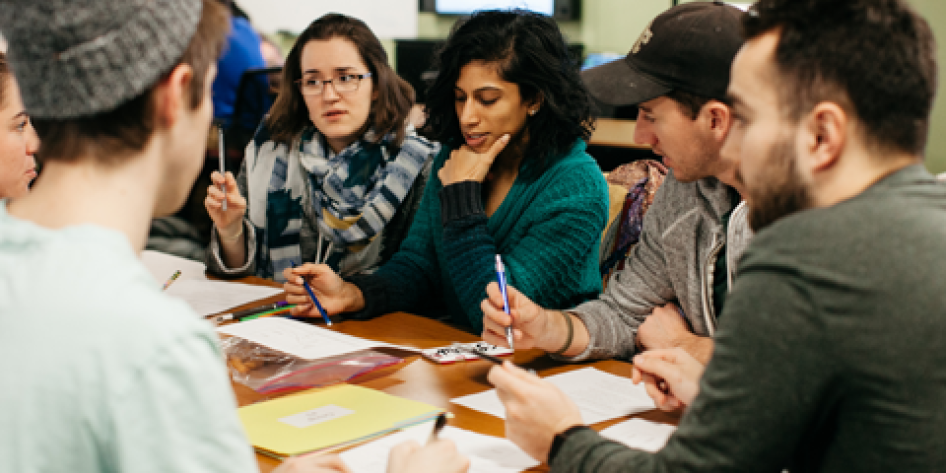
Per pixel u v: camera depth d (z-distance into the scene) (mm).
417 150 2232
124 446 550
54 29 593
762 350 678
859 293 648
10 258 600
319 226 2242
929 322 635
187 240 2662
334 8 4887
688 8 1256
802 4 701
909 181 692
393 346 1452
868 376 647
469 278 1646
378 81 2172
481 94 1654
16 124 1746
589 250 1701
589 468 826
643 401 1202
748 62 734
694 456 718
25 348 554
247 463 598
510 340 1314
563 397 909
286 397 1169
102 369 551
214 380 586
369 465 956
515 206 1759
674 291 1526
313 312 1649
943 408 637
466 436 1052
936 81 703
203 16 676
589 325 1425
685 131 1233
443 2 4438
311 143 2277
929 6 2518
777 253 693
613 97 1258
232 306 1708
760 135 729
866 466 667
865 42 673
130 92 618
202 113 695
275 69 2814
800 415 673
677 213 1483
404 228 2254
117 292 575
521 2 1772
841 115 685
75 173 640
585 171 1709
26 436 548
